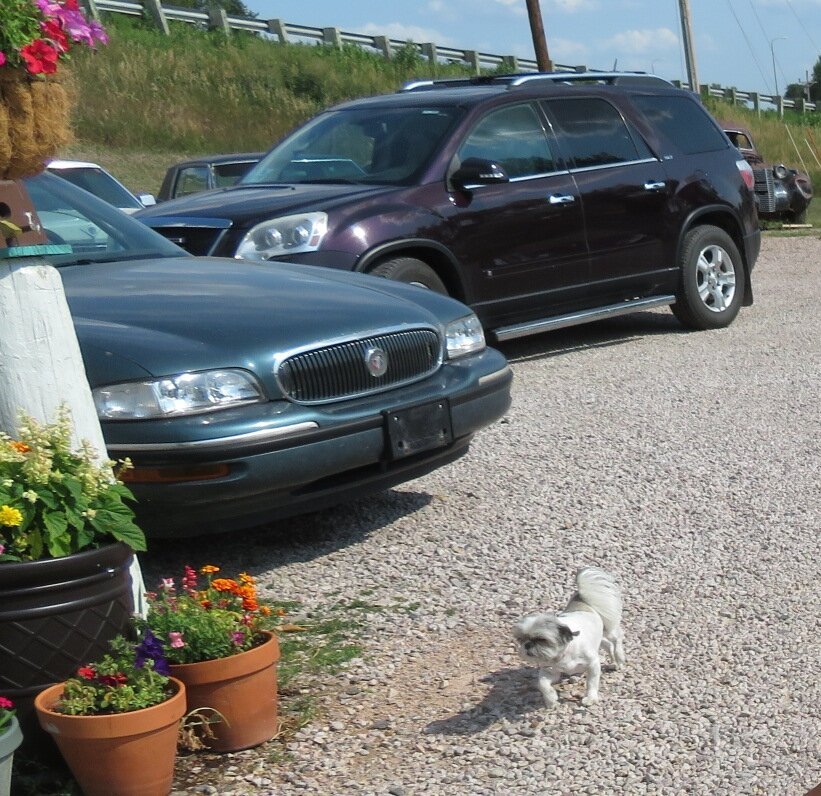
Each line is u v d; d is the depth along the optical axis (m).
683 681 4.14
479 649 4.47
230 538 5.80
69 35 3.71
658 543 5.58
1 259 3.76
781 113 51.78
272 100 33.12
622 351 10.48
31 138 3.68
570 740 3.75
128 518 3.59
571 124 10.16
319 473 5.02
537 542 5.62
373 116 9.87
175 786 3.55
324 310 5.35
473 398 5.72
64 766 3.51
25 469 3.44
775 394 8.64
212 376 4.84
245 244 8.28
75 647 3.46
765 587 5.01
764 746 3.68
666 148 10.86
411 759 3.67
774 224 23.41
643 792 3.45
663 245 10.70
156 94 31.11
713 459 6.95
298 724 3.89
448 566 5.34
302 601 4.97
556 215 9.70
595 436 7.52
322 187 9.16
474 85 10.36
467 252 9.07
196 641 3.65
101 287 5.48
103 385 4.76
